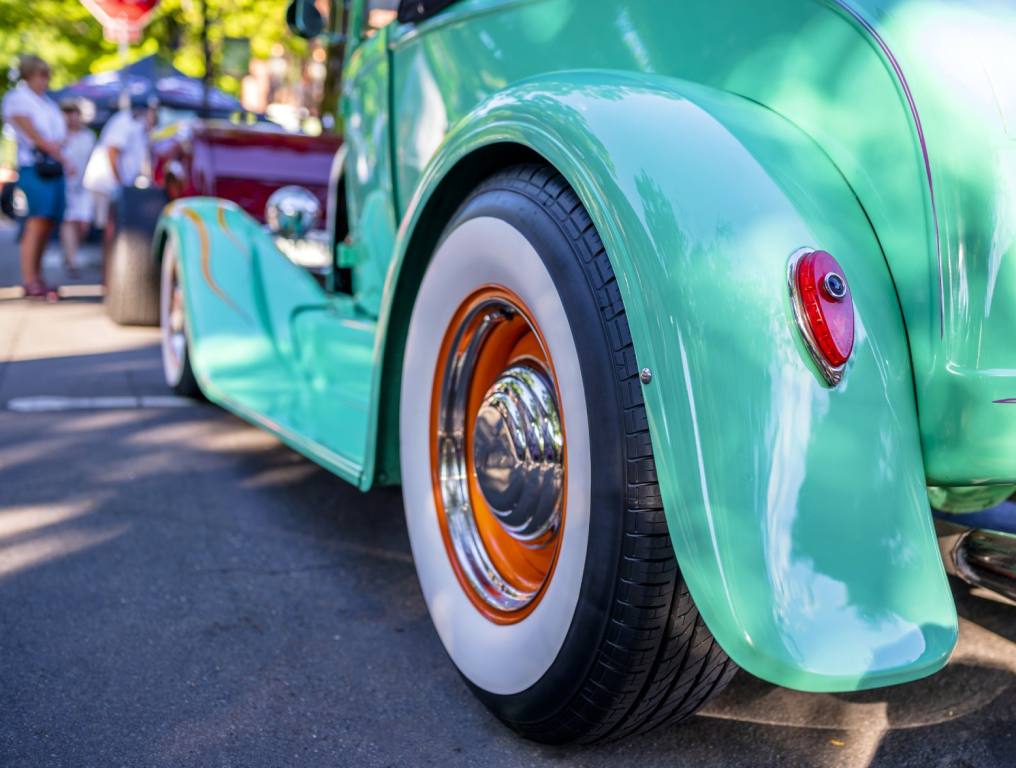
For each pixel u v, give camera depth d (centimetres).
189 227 338
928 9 148
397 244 194
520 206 166
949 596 139
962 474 145
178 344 392
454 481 187
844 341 140
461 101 228
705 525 139
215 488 293
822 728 177
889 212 147
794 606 134
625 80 165
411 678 192
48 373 453
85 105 1227
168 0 1009
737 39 164
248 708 181
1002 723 179
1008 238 142
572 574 154
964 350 143
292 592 227
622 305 150
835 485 138
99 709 179
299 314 315
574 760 168
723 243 143
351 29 299
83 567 237
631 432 147
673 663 152
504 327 181
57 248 1220
